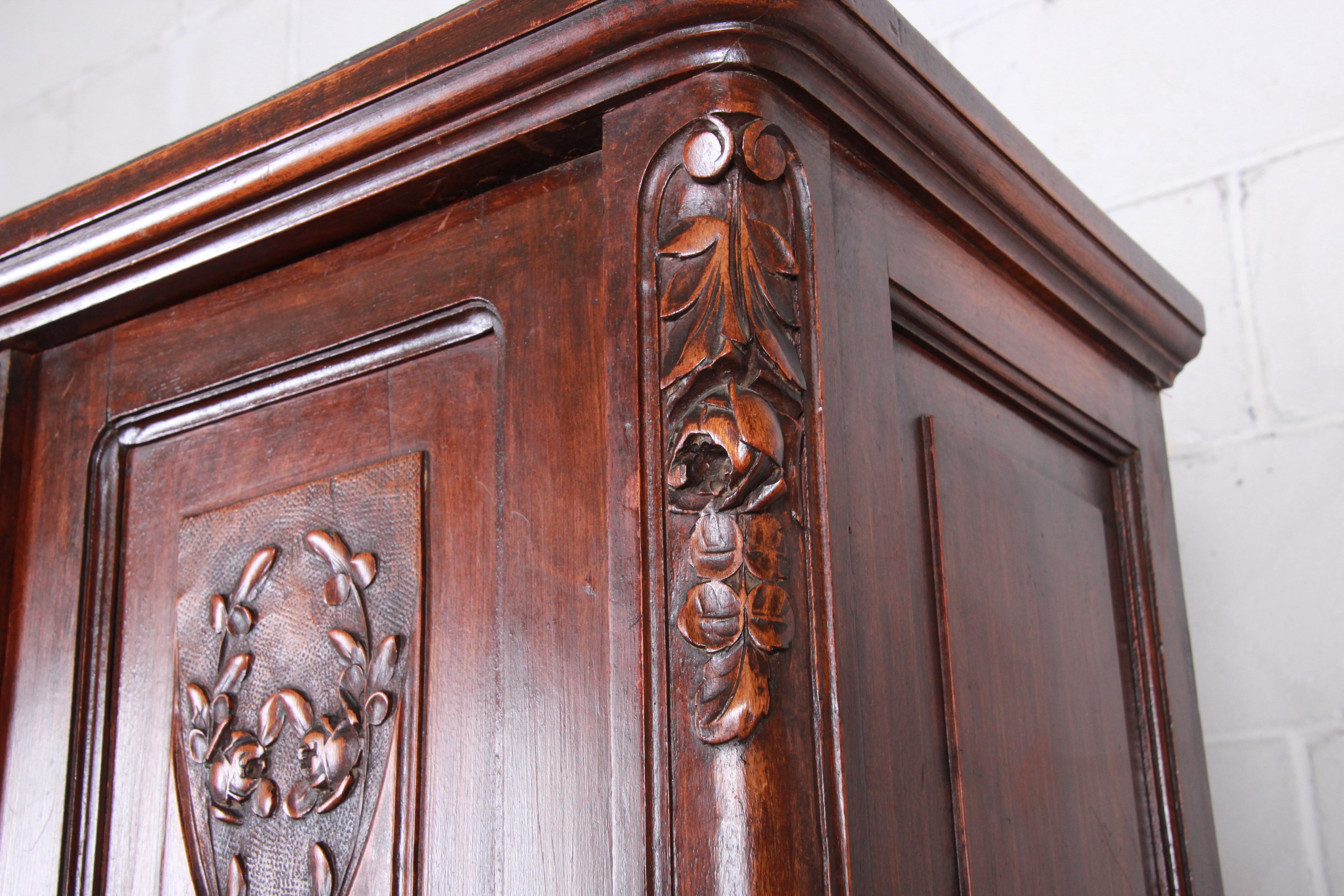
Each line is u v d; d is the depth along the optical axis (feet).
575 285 1.83
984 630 2.06
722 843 1.46
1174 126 3.81
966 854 1.82
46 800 2.23
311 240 2.13
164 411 2.33
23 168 6.25
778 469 1.58
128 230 2.23
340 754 1.91
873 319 1.86
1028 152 2.34
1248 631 3.43
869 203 1.94
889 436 1.84
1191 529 3.59
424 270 2.02
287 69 5.46
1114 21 3.97
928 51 2.03
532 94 1.81
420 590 1.90
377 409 2.05
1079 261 2.52
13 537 2.45
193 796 2.07
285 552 2.08
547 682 1.70
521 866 1.67
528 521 1.79
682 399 1.61
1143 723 2.66
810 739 1.52
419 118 1.90
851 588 1.64
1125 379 2.89
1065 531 2.50
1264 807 3.32
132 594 2.29
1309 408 3.47
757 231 1.66
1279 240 3.59
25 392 2.52
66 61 6.26
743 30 1.68
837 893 1.48
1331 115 3.56
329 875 1.87
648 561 1.58
